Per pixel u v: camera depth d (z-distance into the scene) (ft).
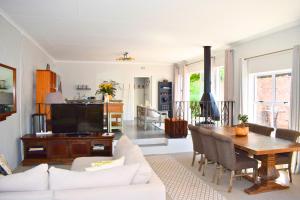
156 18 13.71
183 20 14.07
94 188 6.33
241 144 11.29
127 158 8.66
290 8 12.11
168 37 18.40
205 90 21.95
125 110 34.35
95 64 33.30
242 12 12.69
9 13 12.77
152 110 24.86
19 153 15.92
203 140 13.78
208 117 21.65
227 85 21.40
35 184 6.07
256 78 19.61
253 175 12.71
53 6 11.78
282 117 16.99
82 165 10.64
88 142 16.16
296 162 14.26
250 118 19.88
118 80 34.01
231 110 21.04
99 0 11.04
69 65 32.60
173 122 20.35
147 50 24.09
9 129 14.07
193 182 12.98
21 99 16.35
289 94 16.30
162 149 19.40
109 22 14.49
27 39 17.85
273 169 11.85
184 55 27.25
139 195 6.49
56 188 6.23
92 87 33.24
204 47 21.89
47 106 19.74
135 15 13.16
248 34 17.35
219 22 14.47
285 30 16.01
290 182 12.80
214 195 11.28
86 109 16.79
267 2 11.31
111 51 24.79
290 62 15.87
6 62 13.53
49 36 18.03
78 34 17.44
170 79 35.63
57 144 15.92
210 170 15.02
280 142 11.71
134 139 19.93
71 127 16.66
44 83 19.61
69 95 32.65
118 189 6.39
